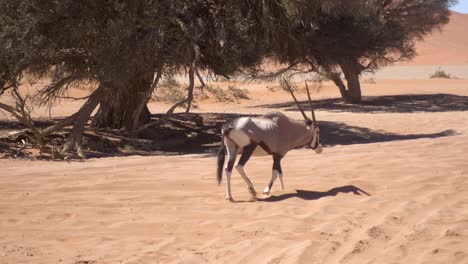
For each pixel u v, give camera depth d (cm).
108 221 964
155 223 945
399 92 5138
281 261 735
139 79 2453
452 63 10269
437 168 1290
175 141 2506
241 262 739
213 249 795
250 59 2462
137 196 1138
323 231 862
